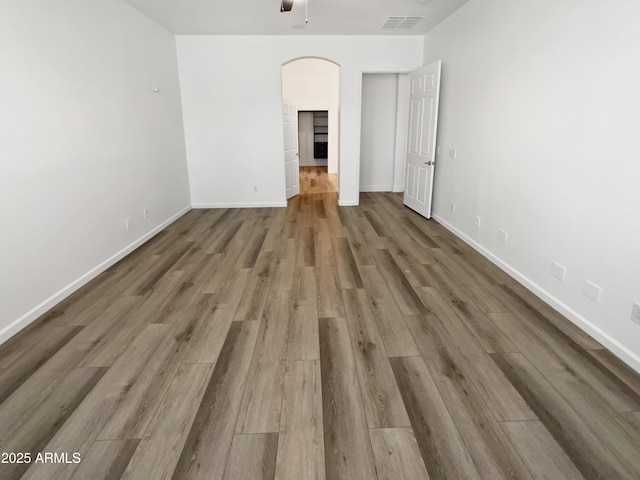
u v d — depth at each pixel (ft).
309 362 7.28
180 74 19.39
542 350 7.57
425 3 14.03
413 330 8.35
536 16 9.65
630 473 4.94
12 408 6.13
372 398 6.32
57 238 9.82
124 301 9.83
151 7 14.32
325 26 17.34
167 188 17.56
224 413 6.02
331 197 23.95
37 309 9.00
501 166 11.66
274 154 20.77
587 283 8.12
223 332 8.34
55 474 4.98
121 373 6.98
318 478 4.92
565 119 8.69
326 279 11.15
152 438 5.55
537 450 5.30
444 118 16.37
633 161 6.88
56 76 9.87
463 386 6.57
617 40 7.15
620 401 6.18
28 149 8.84
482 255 13.04
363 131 24.57
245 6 14.33
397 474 4.97
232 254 13.41
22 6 8.72
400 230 16.26
